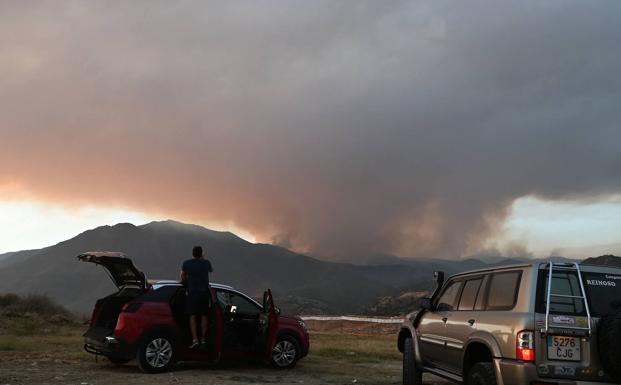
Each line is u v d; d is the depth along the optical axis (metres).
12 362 12.99
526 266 7.16
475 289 8.34
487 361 7.66
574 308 6.66
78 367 12.40
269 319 12.55
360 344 20.78
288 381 11.21
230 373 11.99
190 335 11.99
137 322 11.52
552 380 6.41
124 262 11.88
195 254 12.09
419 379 10.21
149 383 10.30
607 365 6.34
